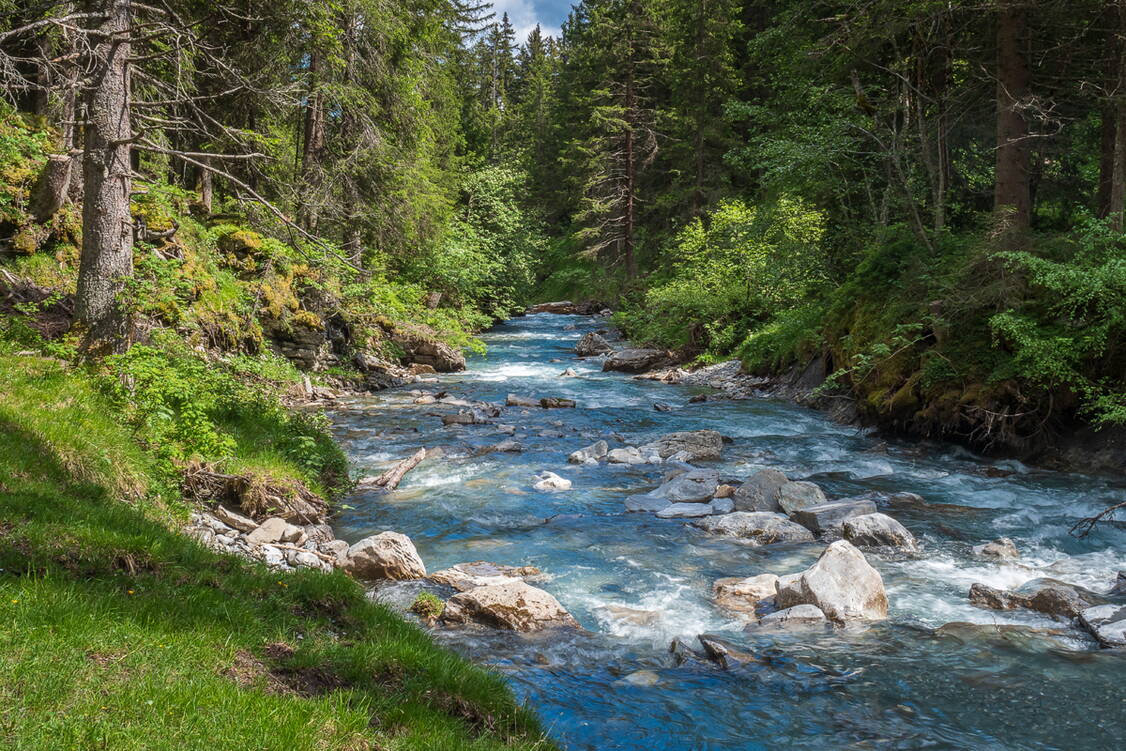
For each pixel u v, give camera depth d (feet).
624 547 30.53
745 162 132.05
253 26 57.26
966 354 46.60
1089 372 41.52
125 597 16.75
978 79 61.52
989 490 38.93
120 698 12.47
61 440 24.67
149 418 29.89
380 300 75.05
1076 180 71.05
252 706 13.30
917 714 17.71
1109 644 21.18
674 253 127.34
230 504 30.81
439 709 15.90
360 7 70.28
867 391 53.47
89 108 32.73
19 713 11.39
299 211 69.21
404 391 71.56
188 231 58.70
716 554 29.78
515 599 22.97
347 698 15.05
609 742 16.55
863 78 70.54
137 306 33.27
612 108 146.20
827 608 23.35
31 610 14.43
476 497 37.40
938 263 52.80
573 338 124.77
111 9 32.22
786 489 36.04
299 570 22.54
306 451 36.55
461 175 145.89
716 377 79.25
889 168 68.85
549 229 208.23
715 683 19.25
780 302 87.04
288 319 65.46
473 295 133.28
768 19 141.18
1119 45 50.96
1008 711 17.84
